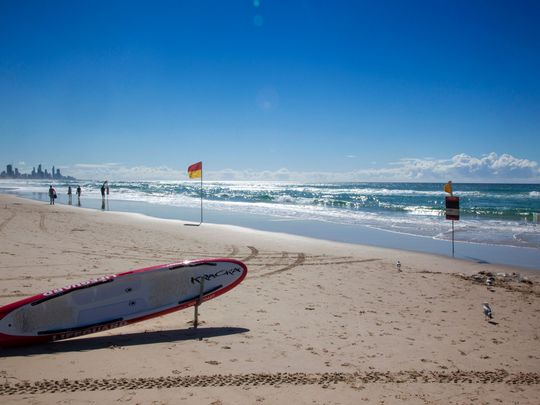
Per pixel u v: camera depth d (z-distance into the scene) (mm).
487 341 6445
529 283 10328
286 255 13406
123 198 47250
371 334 6477
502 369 5422
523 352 6059
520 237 17859
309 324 6816
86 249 12961
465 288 9719
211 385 4492
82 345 5551
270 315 7223
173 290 6367
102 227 18875
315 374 4934
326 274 10828
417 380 4957
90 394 4141
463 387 4855
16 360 4930
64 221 20797
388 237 17953
